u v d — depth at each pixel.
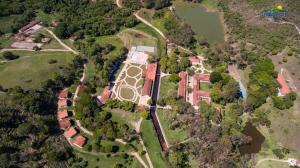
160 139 170.12
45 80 192.38
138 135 168.00
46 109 176.00
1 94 173.25
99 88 196.50
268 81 197.88
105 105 183.62
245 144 169.25
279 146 168.62
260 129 177.25
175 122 175.12
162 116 182.12
